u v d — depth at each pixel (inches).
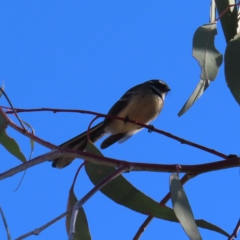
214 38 268.7
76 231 257.1
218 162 235.5
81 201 196.7
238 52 253.8
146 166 227.6
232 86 251.8
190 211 225.6
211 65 264.8
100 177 263.0
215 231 234.5
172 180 228.1
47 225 183.6
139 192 254.7
